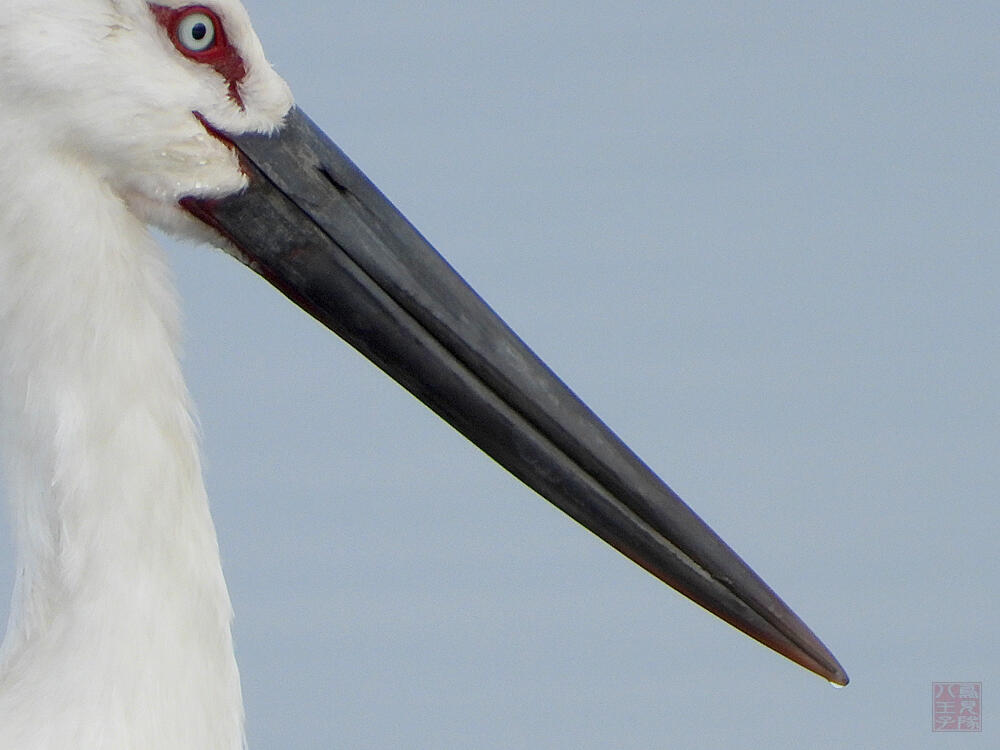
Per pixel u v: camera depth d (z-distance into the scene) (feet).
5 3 22.48
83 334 22.65
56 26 22.66
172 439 22.99
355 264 25.29
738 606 25.72
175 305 23.63
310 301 25.36
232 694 23.34
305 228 25.13
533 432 25.50
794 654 25.76
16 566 23.29
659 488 25.75
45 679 22.31
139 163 23.72
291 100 25.14
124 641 22.43
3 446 23.11
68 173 22.91
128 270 23.03
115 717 22.26
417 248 25.57
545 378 25.62
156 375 22.97
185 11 23.76
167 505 22.80
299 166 25.07
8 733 21.99
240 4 24.22
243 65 24.43
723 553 25.79
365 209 25.45
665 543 25.64
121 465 22.63
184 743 22.67
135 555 22.61
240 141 24.61
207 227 24.86
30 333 22.61
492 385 25.45
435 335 25.39
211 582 23.12
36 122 22.68
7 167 22.53
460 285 25.62
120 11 23.24
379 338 25.40
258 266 25.22
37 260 22.53
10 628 23.22
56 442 22.59
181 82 23.85
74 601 22.53
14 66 22.43
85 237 22.74
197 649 22.90
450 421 25.53
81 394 22.65
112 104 23.15
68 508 22.63
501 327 25.66
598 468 25.53
